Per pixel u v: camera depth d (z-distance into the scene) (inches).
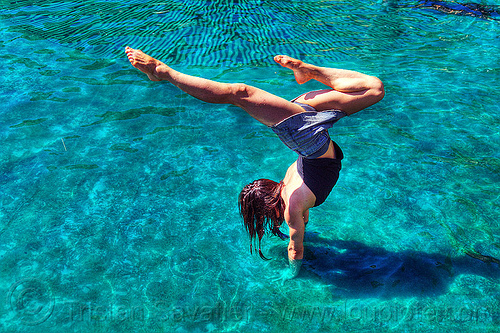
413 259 137.4
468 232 146.0
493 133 196.7
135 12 324.5
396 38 299.1
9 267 133.3
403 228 149.3
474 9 348.2
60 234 145.6
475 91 231.6
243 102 102.3
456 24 322.0
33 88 230.7
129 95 227.8
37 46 275.4
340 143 192.9
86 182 168.6
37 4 343.3
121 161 180.2
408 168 176.4
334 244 144.6
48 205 157.5
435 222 150.7
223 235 147.5
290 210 118.5
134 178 171.6
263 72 248.7
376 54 274.4
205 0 345.7
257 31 298.4
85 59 261.4
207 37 287.3
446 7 352.8
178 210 157.0
